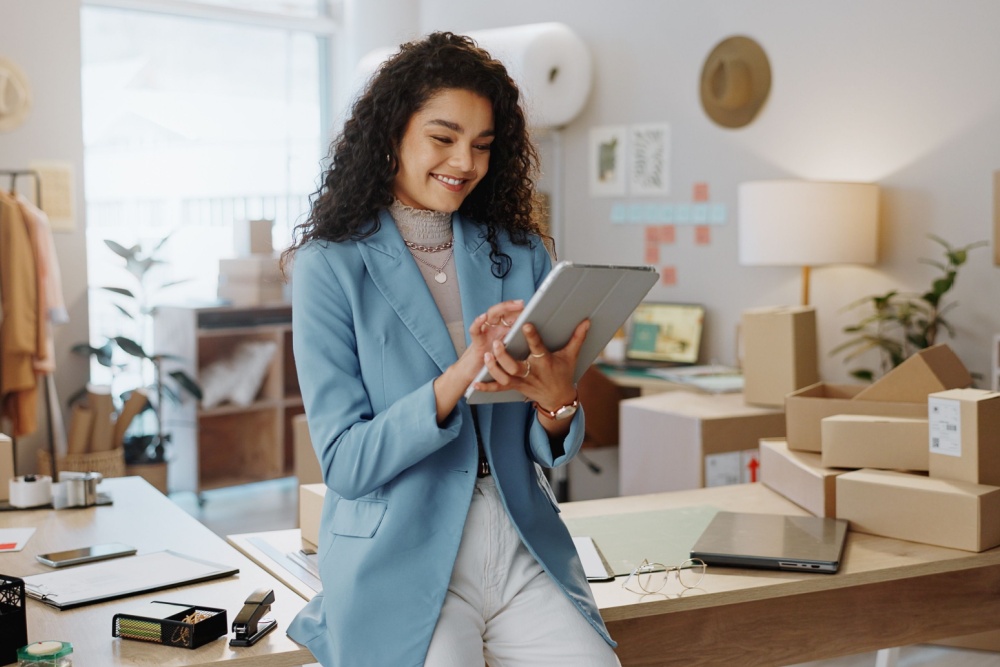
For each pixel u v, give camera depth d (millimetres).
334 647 1668
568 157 5879
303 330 1665
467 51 1665
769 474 2973
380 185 1728
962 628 2451
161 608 1888
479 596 1700
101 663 1713
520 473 1741
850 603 2326
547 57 5406
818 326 4934
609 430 5055
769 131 5051
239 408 5848
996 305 4289
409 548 1647
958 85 4371
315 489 2443
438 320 1691
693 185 5371
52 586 2061
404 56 1677
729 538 2379
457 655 1612
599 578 2166
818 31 4832
